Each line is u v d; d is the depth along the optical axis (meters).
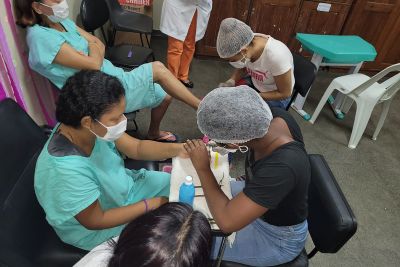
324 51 2.56
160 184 1.45
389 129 2.92
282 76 1.85
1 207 0.97
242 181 1.50
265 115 1.00
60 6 1.58
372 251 1.89
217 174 1.29
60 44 1.61
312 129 2.82
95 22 2.40
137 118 2.58
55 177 1.01
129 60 2.32
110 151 1.26
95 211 1.11
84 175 1.06
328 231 1.20
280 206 1.13
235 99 1.01
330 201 1.21
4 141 1.04
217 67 3.42
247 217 1.00
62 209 1.04
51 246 1.18
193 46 2.89
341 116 2.97
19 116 1.13
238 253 1.24
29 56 1.60
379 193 2.28
